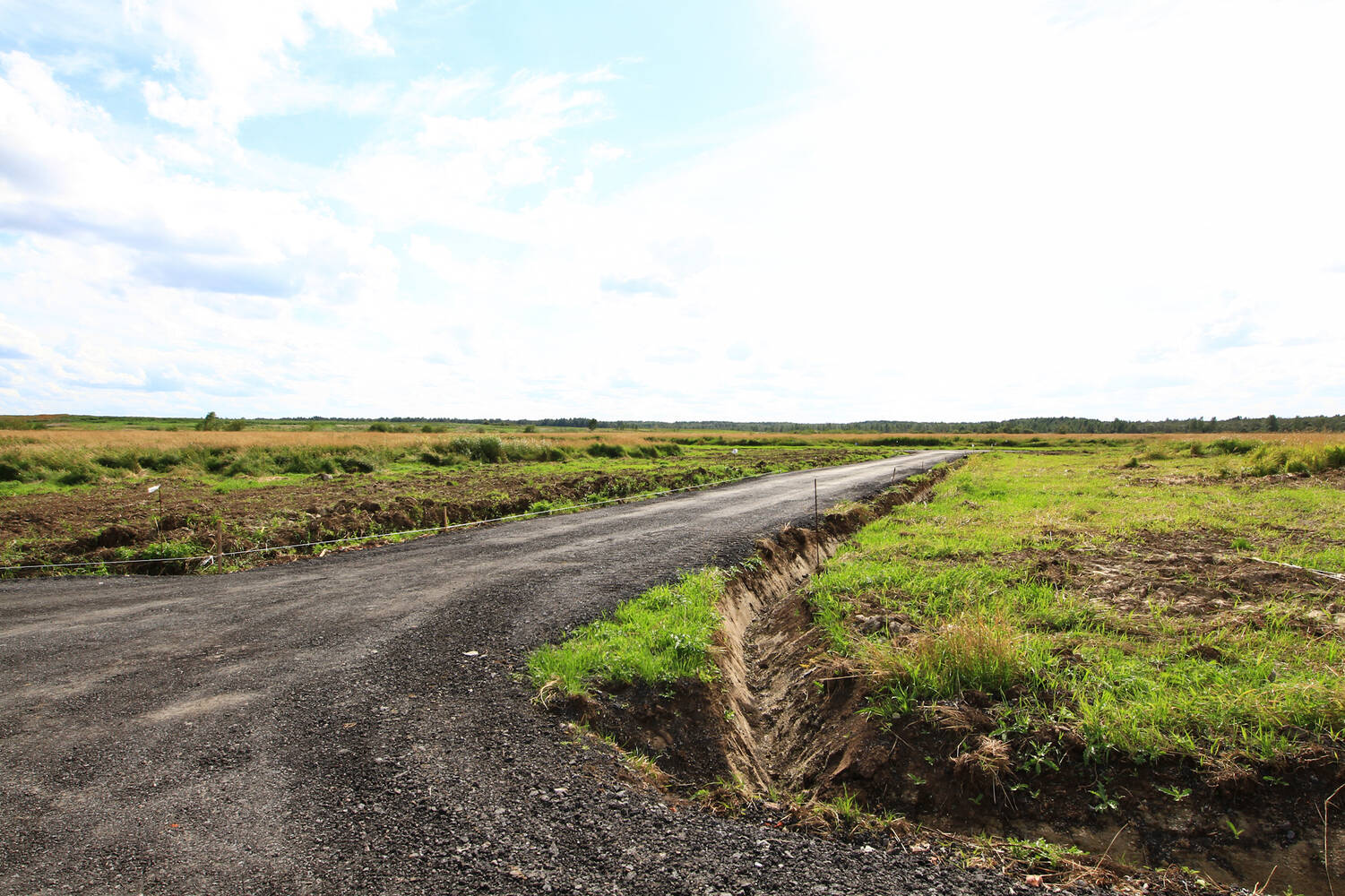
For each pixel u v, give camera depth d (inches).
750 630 335.3
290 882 118.6
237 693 202.1
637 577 346.6
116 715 185.6
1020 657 202.7
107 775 153.6
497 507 612.7
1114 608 273.3
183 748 166.9
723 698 221.3
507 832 136.1
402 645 245.4
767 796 185.2
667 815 148.9
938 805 162.7
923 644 208.7
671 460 1433.3
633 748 187.0
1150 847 143.0
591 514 604.1
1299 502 561.9
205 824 135.3
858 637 252.2
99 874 119.3
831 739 196.2
